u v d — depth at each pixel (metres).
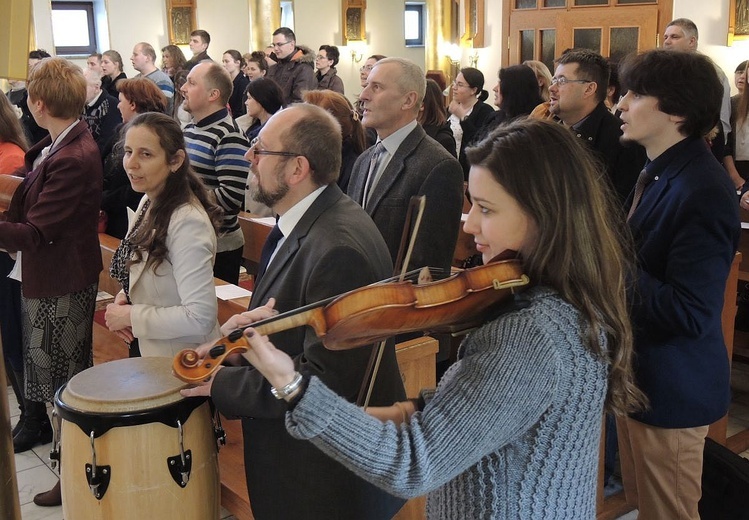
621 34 7.48
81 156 2.62
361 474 1.06
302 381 1.06
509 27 8.48
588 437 1.14
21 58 1.24
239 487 2.19
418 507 2.26
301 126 1.71
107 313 2.15
